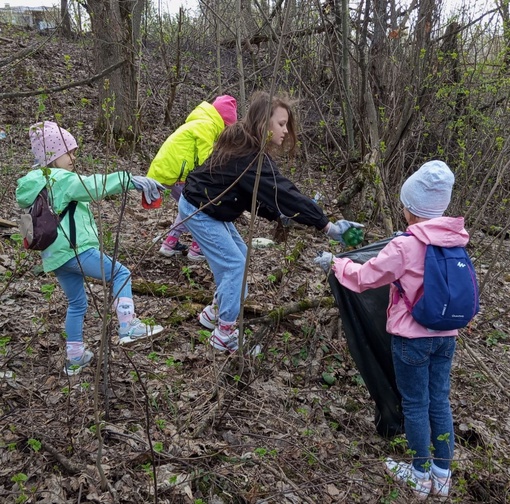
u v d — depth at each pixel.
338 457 3.01
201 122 4.51
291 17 5.52
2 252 4.57
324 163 6.57
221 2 8.73
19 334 3.60
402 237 2.73
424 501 2.87
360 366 3.15
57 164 3.07
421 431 2.85
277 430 3.11
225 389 3.12
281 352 3.81
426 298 2.63
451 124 5.60
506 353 4.43
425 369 2.83
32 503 2.40
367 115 5.04
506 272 5.71
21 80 8.89
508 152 5.00
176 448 2.80
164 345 3.68
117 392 3.18
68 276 3.13
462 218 2.70
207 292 4.35
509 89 5.29
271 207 3.27
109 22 7.39
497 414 3.68
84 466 2.61
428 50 5.18
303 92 6.43
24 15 15.01
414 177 2.79
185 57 9.59
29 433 2.78
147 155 7.42
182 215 3.55
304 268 4.91
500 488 3.04
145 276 4.61
